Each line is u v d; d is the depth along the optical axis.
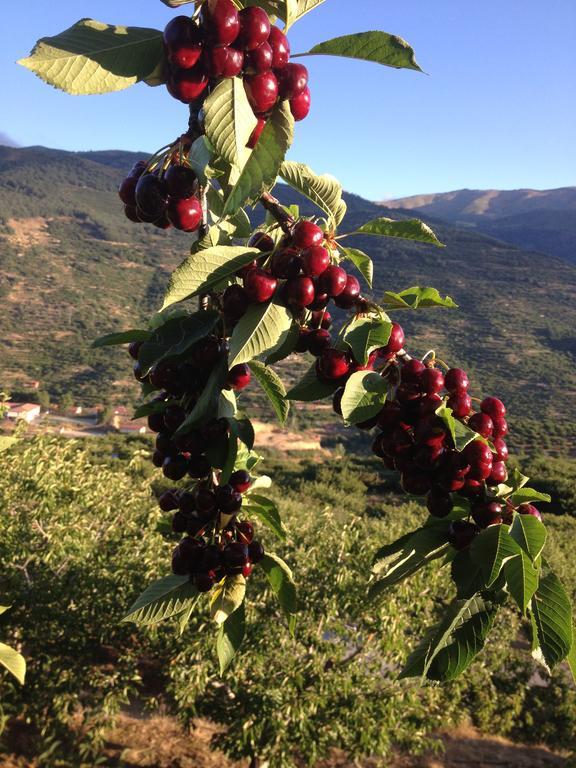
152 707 7.04
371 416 1.18
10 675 6.58
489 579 1.14
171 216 1.25
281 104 1.13
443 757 8.38
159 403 1.43
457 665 1.22
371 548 7.37
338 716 6.72
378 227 1.34
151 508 8.55
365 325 1.22
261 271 1.21
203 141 1.13
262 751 6.45
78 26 1.01
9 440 2.14
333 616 6.93
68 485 8.04
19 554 7.15
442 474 1.27
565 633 1.15
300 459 45.66
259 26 1.04
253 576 6.89
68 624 6.80
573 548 14.05
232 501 1.48
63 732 6.58
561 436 55.50
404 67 1.16
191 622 6.74
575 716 9.03
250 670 6.62
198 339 1.27
